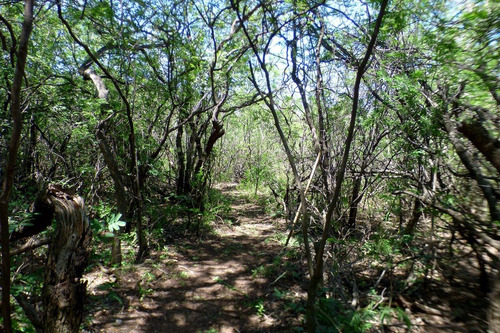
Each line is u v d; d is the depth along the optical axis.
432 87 3.80
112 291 3.44
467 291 3.64
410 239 3.83
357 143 4.75
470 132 2.97
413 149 3.88
